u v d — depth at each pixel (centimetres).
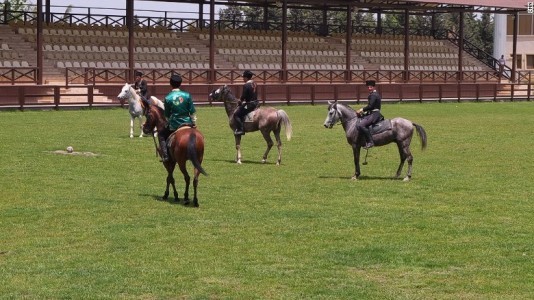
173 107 1809
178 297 1193
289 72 5728
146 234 1546
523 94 6694
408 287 1251
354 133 2203
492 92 6431
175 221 1656
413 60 7025
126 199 1877
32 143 2825
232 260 1378
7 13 5441
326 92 5531
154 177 2197
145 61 5484
